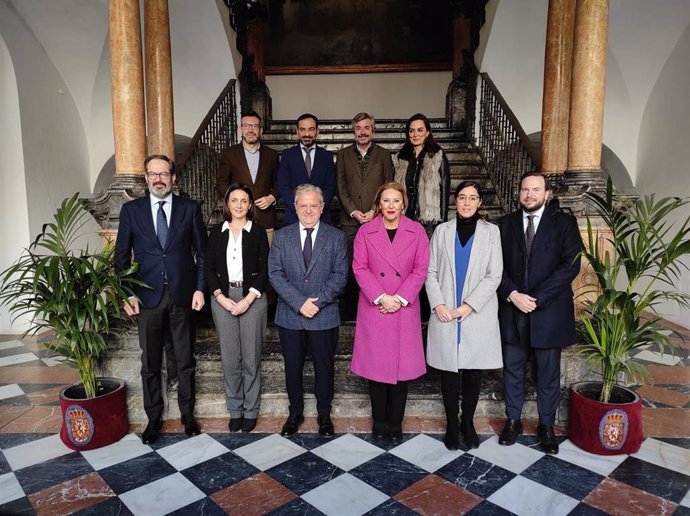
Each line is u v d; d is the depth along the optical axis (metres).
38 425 3.40
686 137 6.13
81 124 7.04
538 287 2.84
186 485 2.63
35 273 2.65
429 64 8.80
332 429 3.19
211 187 6.02
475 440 3.01
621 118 7.24
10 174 5.80
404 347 2.91
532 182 2.87
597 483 2.63
